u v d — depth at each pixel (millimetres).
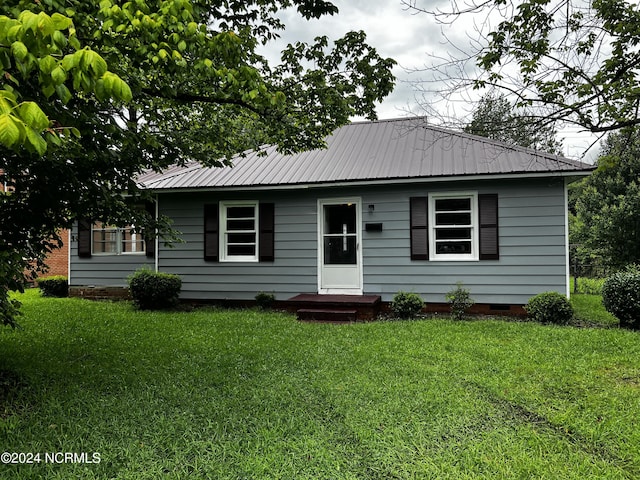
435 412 3447
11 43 1492
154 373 4488
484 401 3674
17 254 3807
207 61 3605
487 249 8250
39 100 2430
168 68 3711
